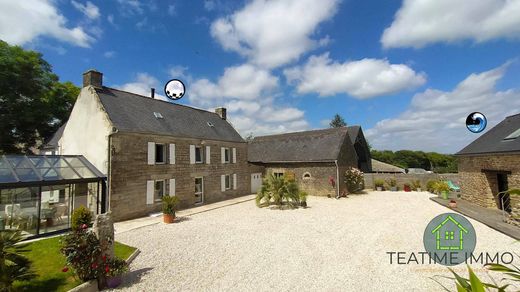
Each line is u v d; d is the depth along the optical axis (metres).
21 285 5.48
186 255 7.82
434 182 21.67
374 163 32.12
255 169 22.31
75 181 10.89
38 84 19.80
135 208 12.70
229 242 9.02
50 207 10.94
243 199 18.62
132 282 6.11
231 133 21.00
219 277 6.39
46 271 6.23
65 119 22.70
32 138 20.67
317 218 12.64
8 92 17.88
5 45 17.83
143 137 13.31
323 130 24.81
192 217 12.99
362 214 13.45
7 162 10.18
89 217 10.36
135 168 12.83
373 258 7.51
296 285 5.98
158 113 15.88
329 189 19.77
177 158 15.09
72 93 23.75
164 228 10.87
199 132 17.36
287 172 21.86
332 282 6.11
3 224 9.36
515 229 9.43
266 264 7.16
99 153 12.37
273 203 16.72
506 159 11.58
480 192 13.92
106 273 5.71
